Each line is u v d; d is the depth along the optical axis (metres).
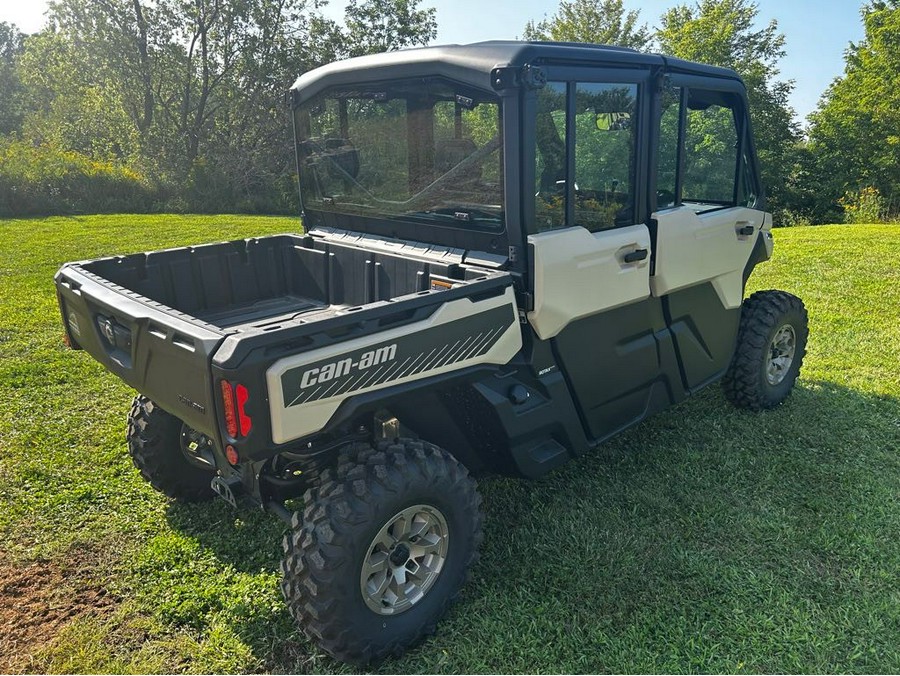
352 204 3.48
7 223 15.35
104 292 2.68
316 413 2.17
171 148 27.45
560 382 3.04
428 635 2.58
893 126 28.66
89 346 2.97
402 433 2.90
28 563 2.99
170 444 3.26
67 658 2.47
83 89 29.05
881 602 2.67
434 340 2.42
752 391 4.29
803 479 3.60
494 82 2.55
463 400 2.80
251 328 2.12
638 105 3.06
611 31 34.75
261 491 2.62
